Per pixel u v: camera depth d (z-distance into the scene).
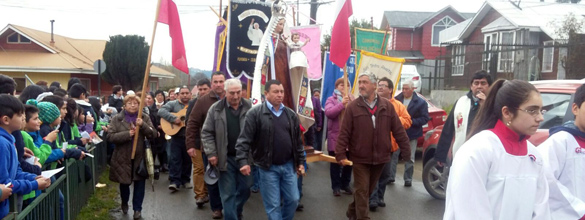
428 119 7.70
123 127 5.66
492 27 25.31
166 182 8.18
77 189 5.73
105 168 8.71
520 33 23.66
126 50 26.56
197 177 6.48
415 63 33.66
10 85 5.03
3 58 25.77
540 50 21.72
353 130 5.20
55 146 4.74
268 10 6.35
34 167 3.79
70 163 5.27
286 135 4.74
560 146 2.93
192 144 5.96
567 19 20.97
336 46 5.95
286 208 4.87
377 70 8.08
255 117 4.72
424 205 6.62
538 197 2.44
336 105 6.86
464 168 2.33
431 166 6.88
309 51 9.21
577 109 2.96
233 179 5.17
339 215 6.14
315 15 20.31
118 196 7.03
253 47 6.27
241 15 6.20
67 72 25.16
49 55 26.69
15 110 3.43
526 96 2.33
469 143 2.43
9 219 3.12
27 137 4.06
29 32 27.86
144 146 5.79
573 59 18.53
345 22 5.93
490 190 2.35
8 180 3.26
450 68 26.31
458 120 5.26
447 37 31.84
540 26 22.94
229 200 5.13
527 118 2.34
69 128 5.43
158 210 6.34
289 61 5.79
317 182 8.18
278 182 4.75
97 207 6.27
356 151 5.16
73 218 5.46
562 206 2.75
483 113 2.55
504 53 21.67
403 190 7.50
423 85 30.88
